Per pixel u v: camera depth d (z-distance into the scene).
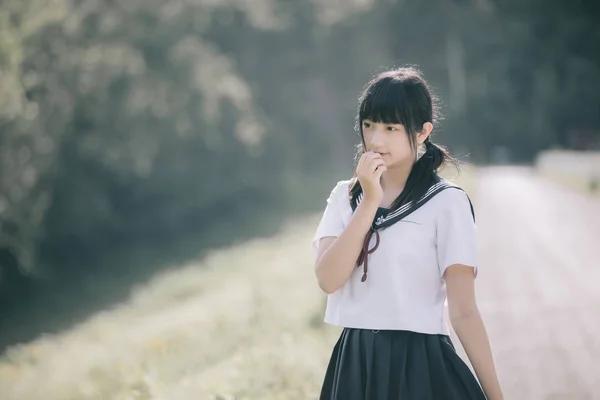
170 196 47.34
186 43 46.16
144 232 46.69
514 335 10.46
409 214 3.47
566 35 107.06
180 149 45.94
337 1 70.56
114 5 43.16
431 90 3.75
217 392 7.28
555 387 7.96
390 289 3.46
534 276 15.49
